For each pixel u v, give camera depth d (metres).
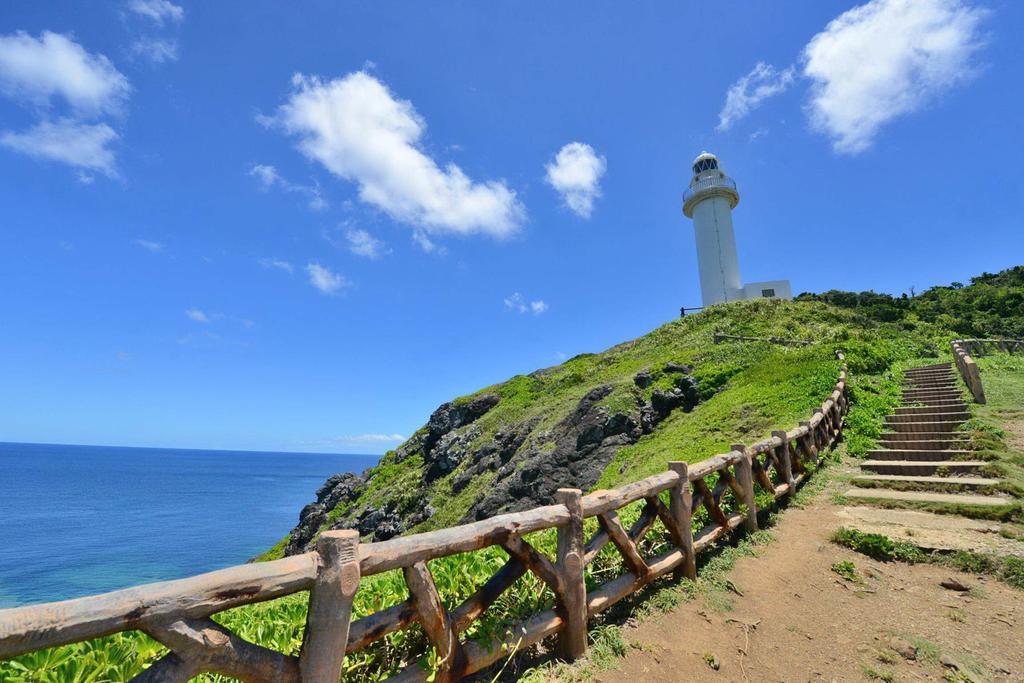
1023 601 4.77
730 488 6.72
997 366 17.70
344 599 2.36
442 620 2.93
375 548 2.58
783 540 6.40
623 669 3.68
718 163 47.03
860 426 11.77
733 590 5.04
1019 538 5.84
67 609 1.71
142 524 60.97
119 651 2.95
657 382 22.14
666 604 4.59
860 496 7.75
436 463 29.03
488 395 32.78
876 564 5.73
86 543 48.00
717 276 45.03
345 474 36.75
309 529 32.66
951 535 6.09
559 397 28.09
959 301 42.94
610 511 4.28
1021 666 3.84
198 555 43.81
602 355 34.81
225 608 2.06
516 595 3.91
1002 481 7.52
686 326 33.22
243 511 78.31
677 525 5.14
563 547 3.80
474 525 3.16
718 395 19.22
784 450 8.22
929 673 3.78
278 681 2.21
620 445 19.58
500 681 3.43
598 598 4.09
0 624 1.57
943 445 9.72
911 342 24.84
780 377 17.72
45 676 2.59
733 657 3.97
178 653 1.94
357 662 3.10
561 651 3.75
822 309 33.47
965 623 4.45
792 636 4.29
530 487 20.31
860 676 3.76
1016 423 10.52
